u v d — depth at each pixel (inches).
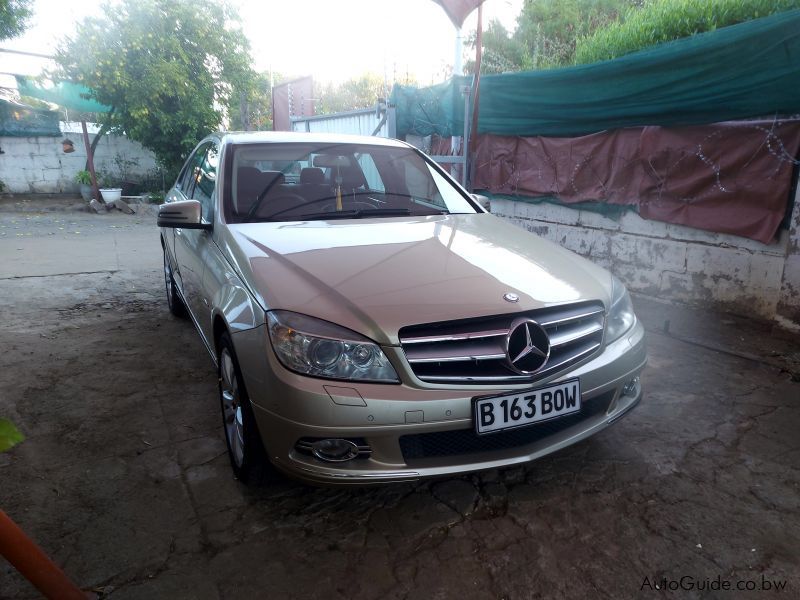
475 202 134.0
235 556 77.3
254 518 85.3
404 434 73.0
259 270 85.9
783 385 130.5
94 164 550.9
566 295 85.0
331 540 80.7
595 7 389.4
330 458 74.6
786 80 148.9
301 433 72.9
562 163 223.3
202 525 83.6
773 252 166.2
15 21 424.5
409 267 86.8
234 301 87.0
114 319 181.8
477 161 264.1
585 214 221.5
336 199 120.3
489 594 71.1
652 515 86.0
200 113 480.1
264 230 102.8
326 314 75.3
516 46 410.0
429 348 74.5
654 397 124.8
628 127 196.7
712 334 163.3
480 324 77.0
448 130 263.9
